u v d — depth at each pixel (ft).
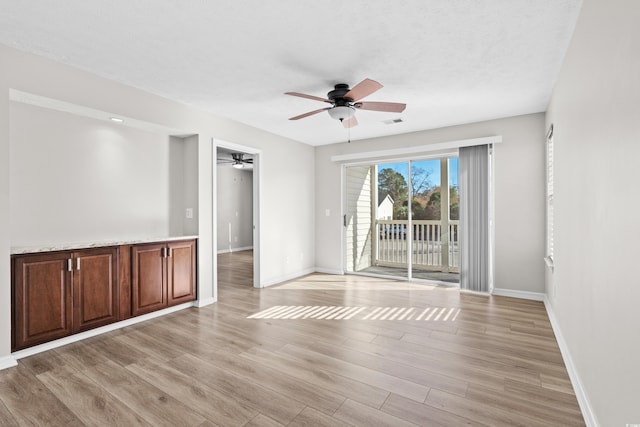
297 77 9.67
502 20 6.82
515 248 13.62
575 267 7.08
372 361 7.93
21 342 8.03
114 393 6.56
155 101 11.03
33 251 8.25
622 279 4.28
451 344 8.92
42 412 5.96
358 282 16.58
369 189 17.97
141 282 10.70
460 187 14.71
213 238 13.08
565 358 7.79
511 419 5.72
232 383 6.94
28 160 9.11
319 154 19.27
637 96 3.76
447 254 15.80
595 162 5.57
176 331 9.96
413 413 5.89
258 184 15.51
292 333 9.78
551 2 6.23
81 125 10.22
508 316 11.20
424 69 9.13
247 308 12.28
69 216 9.96
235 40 7.64
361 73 9.38
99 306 9.61
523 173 13.42
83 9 6.45
